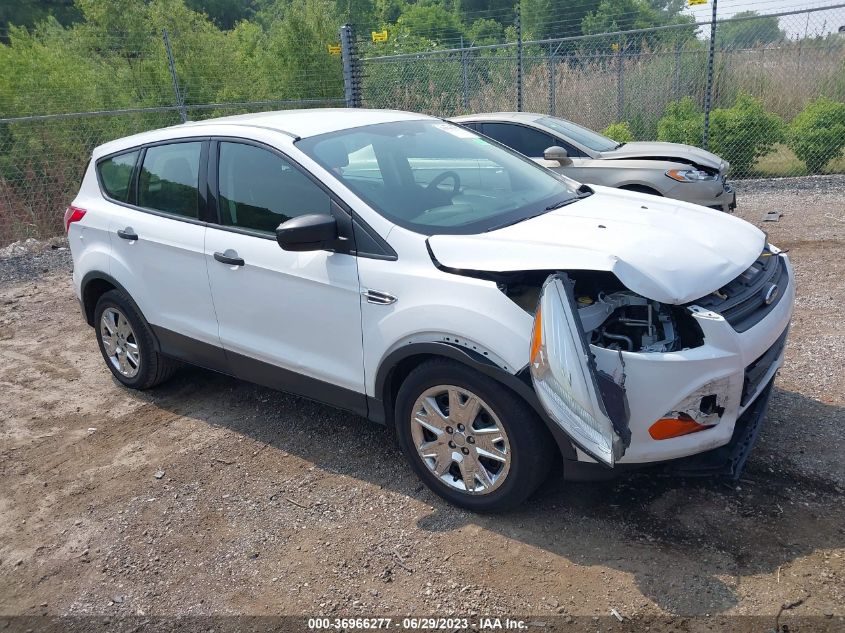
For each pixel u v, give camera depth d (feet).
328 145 12.96
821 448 12.00
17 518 12.44
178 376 17.74
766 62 42.70
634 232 10.99
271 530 11.46
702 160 26.35
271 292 12.87
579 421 9.16
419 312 10.78
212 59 55.72
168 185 14.88
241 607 9.89
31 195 39.58
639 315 10.29
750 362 10.00
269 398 16.14
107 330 16.93
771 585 9.27
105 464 13.94
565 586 9.62
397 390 12.00
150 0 58.03
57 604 10.33
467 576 10.00
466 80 43.42
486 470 10.93
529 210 12.49
